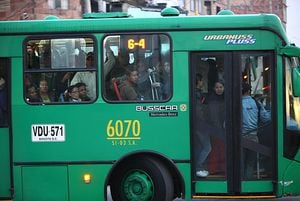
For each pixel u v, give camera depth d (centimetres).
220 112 1189
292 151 1188
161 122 1183
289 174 1186
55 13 3003
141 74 1191
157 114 1183
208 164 1188
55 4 3012
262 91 1186
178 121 1180
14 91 1203
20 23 1204
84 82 1198
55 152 1196
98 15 1226
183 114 1180
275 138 1180
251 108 1183
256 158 1184
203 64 1188
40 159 1197
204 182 1186
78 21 1199
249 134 1185
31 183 1202
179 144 1181
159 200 1184
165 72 1186
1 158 1206
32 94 1204
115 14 1227
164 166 1198
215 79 1187
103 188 1188
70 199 1195
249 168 1183
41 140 1198
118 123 1188
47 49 1204
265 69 1183
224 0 5809
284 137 1183
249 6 6600
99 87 1192
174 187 1218
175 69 1181
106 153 1188
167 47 1188
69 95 1199
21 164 1201
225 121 1186
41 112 1198
